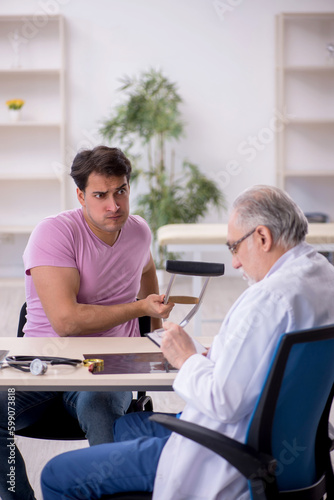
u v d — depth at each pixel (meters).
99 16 7.73
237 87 7.88
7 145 7.90
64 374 1.88
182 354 1.80
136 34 7.77
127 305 2.39
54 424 2.33
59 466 1.76
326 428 1.79
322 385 1.65
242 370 1.57
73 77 7.79
